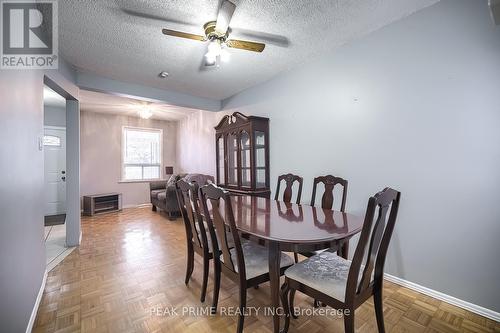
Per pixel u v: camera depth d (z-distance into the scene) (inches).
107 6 70.9
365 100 89.9
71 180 119.3
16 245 51.3
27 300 58.0
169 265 96.3
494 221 62.4
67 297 72.5
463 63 67.2
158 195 191.9
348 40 94.0
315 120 109.0
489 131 63.1
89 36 86.9
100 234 138.9
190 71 120.9
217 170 158.6
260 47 82.7
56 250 112.9
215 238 65.2
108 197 204.1
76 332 57.3
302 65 114.4
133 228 152.1
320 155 106.9
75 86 117.1
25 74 61.1
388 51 83.0
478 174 64.8
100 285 79.9
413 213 77.2
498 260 61.8
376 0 70.8
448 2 69.8
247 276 56.6
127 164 231.0
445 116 70.5
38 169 72.5
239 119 136.0
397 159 81.0
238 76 129.5
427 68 74.0
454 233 69.0
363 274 46.3
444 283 70.6
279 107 127.3
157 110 208.4
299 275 52.9
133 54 101.3
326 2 71.4
